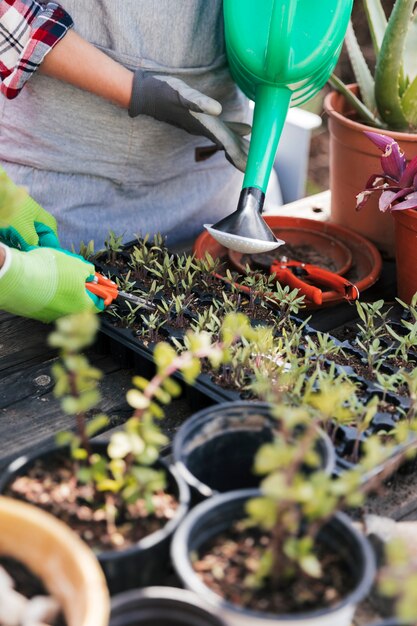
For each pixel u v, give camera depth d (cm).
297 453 68
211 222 181
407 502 97
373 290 148
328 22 130
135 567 75
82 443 84
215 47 155
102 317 126
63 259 119
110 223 167
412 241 132
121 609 67
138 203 170
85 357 125
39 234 135
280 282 142
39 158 156
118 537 78
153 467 83
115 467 80
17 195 94
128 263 142
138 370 120
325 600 70
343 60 291
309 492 65
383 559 86
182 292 137
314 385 109
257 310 132
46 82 147
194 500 84
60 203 161
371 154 149
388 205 129
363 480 86
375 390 110
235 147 147
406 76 158
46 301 115
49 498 81
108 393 116
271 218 163
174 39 148
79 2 139
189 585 67
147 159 164
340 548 74
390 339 128
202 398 111
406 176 132
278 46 126
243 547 75
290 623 64
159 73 149
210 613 66
